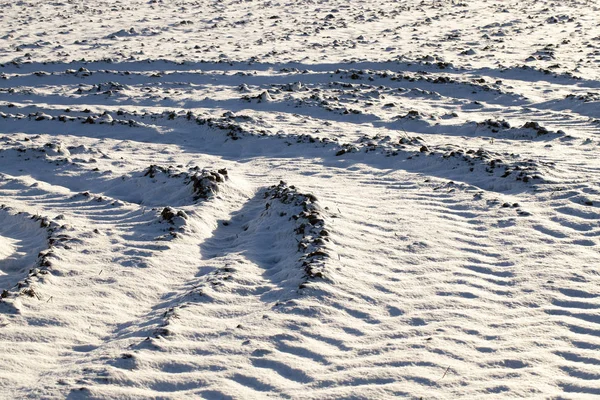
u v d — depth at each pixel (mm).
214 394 4785
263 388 4871
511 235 7648
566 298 6160
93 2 36688
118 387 4836
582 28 27891
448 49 23125
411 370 5031
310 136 12180
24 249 7832
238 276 6750
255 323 5762
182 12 33500
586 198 8555
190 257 7422
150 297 6531
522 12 33625
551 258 7012
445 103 15742
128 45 23812
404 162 10711
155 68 19609
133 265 7074
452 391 4758
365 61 20312
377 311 6027
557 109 14844
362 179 10039
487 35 25672
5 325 5727
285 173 10469
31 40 24453
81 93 16641
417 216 8344
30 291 6309
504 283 6543
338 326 5746
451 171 10117
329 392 4777
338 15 32812
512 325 5723
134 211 8773
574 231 7680
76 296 6371
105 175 10414
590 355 5176
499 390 4746
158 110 14930
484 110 14977
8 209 8922
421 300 6211
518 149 11383
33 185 9914
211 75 18609
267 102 15547
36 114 14141
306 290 6266
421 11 34156
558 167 9953
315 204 8367
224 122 13250
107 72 18672
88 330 5836
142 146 12312
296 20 30547
